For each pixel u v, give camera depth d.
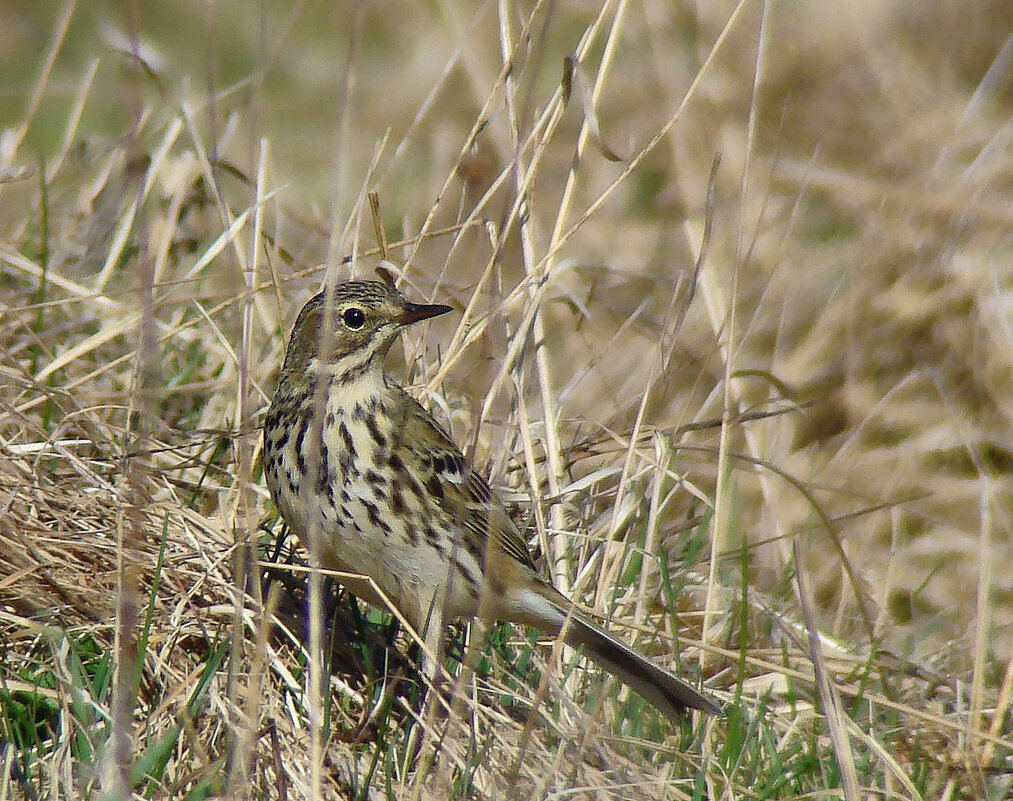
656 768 8.87
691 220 16.20
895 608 12.28
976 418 14.38
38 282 12.69
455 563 9.37
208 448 11.23
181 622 9.16
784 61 18.28
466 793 8.30
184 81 14.34
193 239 13.80
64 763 7.75
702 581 11.20
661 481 10.74
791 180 16.67
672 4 18.84
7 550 9.27
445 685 9.29
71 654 8.48
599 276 15.65
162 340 11.36
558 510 10.62
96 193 14.13
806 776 8.98
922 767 9.26
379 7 20.97
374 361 9.62
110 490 9.66
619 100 18.69
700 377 11.23
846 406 14.43
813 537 12.81
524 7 19.66
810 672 10.21
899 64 18.44
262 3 9.54
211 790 7.92
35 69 20.27
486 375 11.48
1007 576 12.55
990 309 14.66
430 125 18.67
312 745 7.57
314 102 19.50
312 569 8.06
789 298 15.18
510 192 9.71
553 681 8.99
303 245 14.94
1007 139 16.48
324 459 9.37
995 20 19.05
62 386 11.52
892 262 15.39
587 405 13.88
